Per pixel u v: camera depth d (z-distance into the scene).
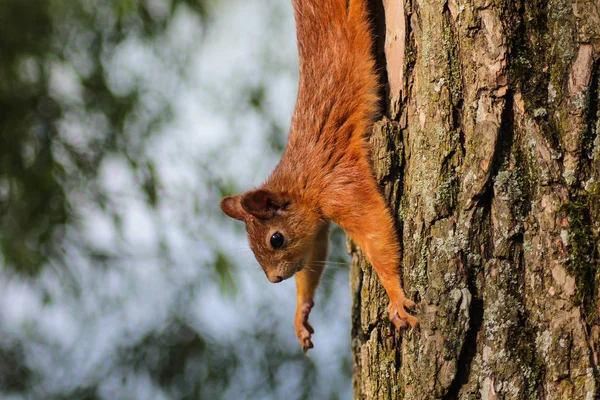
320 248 10.39
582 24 6.40
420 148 7.12
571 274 6.16
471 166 6.66
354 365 8.77
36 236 15.18
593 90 6.35
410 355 7.03
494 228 6.55
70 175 15.59
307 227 9.53
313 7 9.20
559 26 6.48
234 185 15.55
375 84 8.38
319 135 9.14
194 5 15.94
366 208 7.89
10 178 15.24
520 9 6.61
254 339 15.75
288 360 15.41
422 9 7.18
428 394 6.67
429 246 6.91
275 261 9.70
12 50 15.63
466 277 6.62
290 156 9.57
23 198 15.21
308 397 15.03
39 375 15.73
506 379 6.29
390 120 7.70
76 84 15.85
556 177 6.33
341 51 8.88
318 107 9.15
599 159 6.24
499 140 6.55
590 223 6.20
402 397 7.23
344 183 8.74
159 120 15.88
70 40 15.85
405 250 7.25
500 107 6.60
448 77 6.95
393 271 7.34
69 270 15.41
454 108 6.91
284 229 9.57
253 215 9.55
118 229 15.56
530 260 6.37
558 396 6.09
